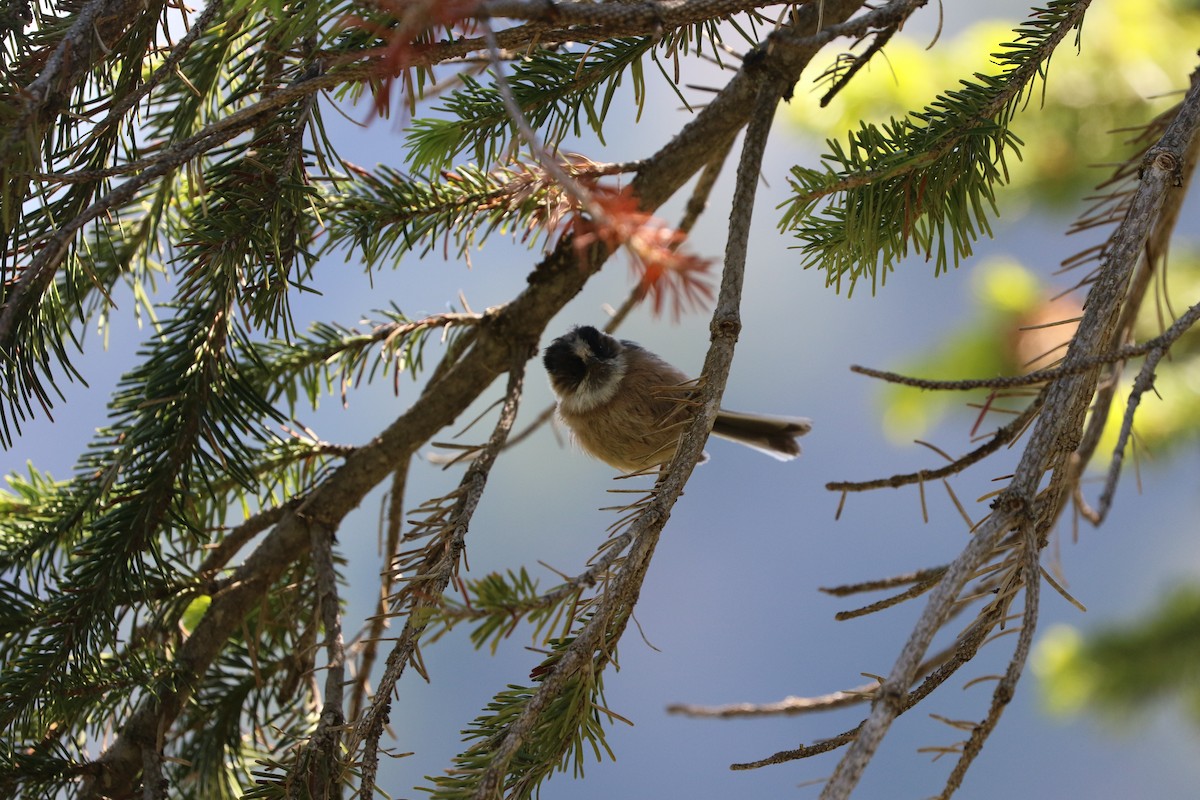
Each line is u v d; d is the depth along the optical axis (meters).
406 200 4.95
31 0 3.60
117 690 4.12
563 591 2.99
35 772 4.08
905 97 7.47
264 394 5.35
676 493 3.16
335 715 3.88
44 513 4.73
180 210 4.86
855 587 3.85
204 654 4.55
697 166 4.78
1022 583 2.83
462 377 4.97
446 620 3.00
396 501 5.25
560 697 3.17
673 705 4.72
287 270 4.03
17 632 4.25
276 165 3.88
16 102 3.21
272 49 3.96
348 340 5.35
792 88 4.15
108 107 3.49
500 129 4.14
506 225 5.01
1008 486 2.83
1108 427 7.93
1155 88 7.62
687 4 3.05
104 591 4.15
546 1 2.72
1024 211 8.14
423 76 3.05
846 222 3.82
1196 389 7.97
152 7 3.57
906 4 3.24
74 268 3.88
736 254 3.66
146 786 4.02
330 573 4.64
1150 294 8.16
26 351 3.66
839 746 2.78
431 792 2.88
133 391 4.47
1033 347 7.84
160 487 4.20
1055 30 3.56
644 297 2.20
